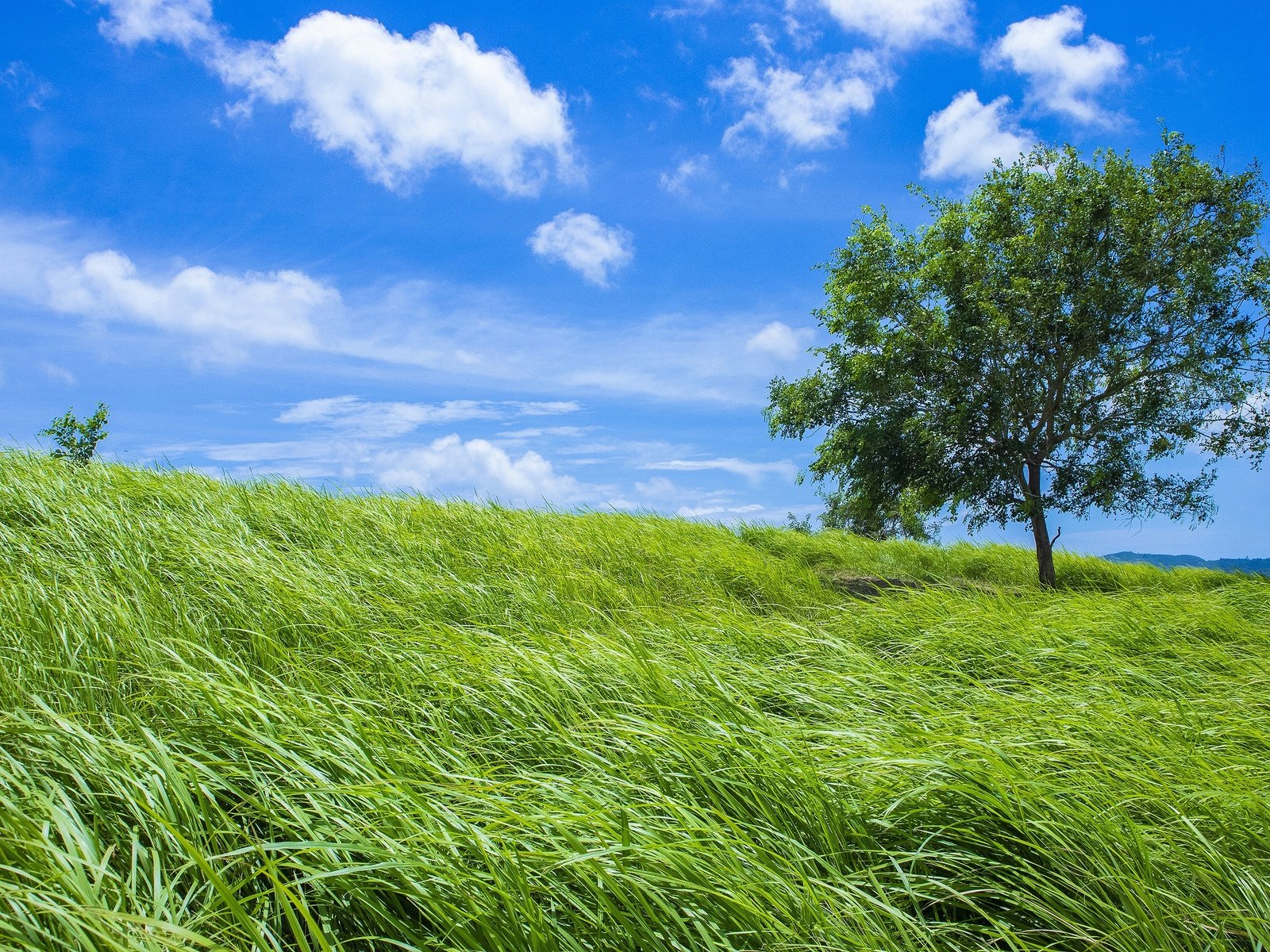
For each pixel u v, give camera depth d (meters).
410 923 2.17
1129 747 3.58
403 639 4.64
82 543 5.88
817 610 7.86
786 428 15.64
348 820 2.37
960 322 13.07
